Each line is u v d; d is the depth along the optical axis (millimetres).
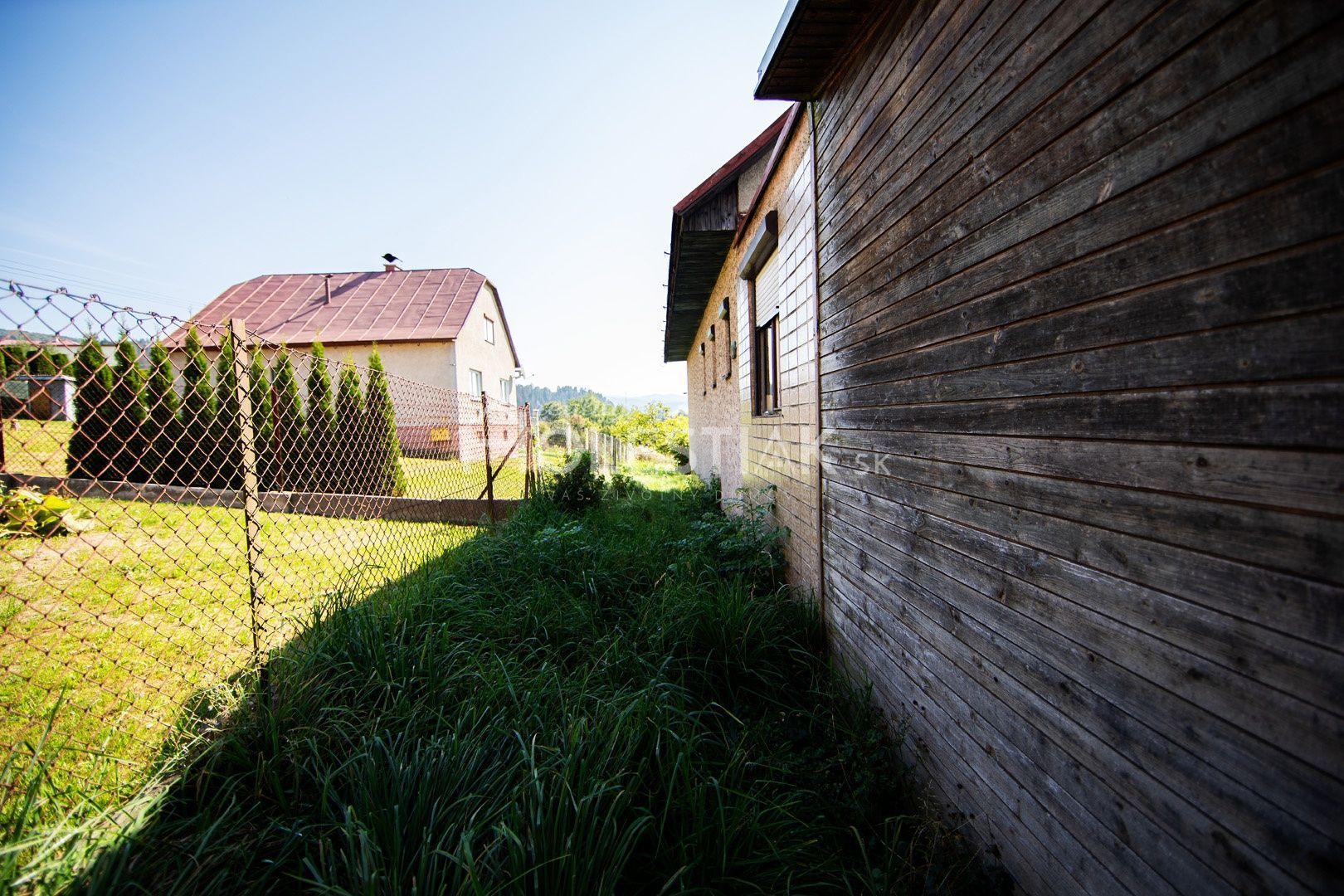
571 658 2674
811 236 3098
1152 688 980
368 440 7078
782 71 2668
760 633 2814
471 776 1604
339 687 2055
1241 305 796
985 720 1514
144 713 1987
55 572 3703
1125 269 1004
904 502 1995
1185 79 869
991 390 1442
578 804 1423
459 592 3098
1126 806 1042
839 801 1897
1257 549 788
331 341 15414
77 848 1257
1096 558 1105
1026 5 1248
